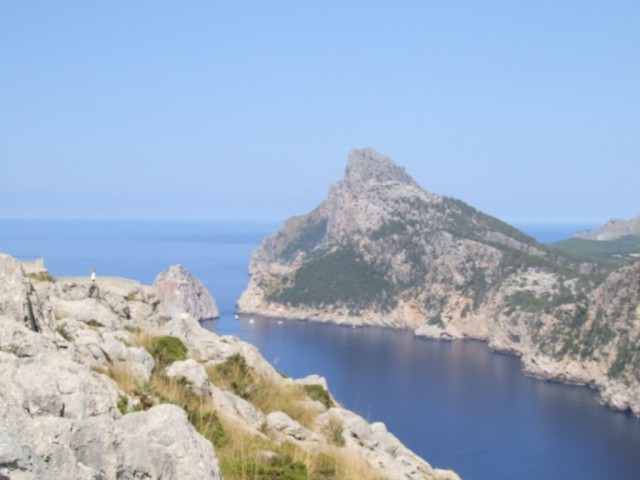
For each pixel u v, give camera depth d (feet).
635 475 415.64
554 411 578.25
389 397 591.37
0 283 61.11
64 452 35.32
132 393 62.03
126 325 92.89
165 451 41.06
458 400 592.19
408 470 92.79
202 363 91.61
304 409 91.35
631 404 587.68
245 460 57.77
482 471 414.00
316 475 66.44
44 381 41.73
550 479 404.16
